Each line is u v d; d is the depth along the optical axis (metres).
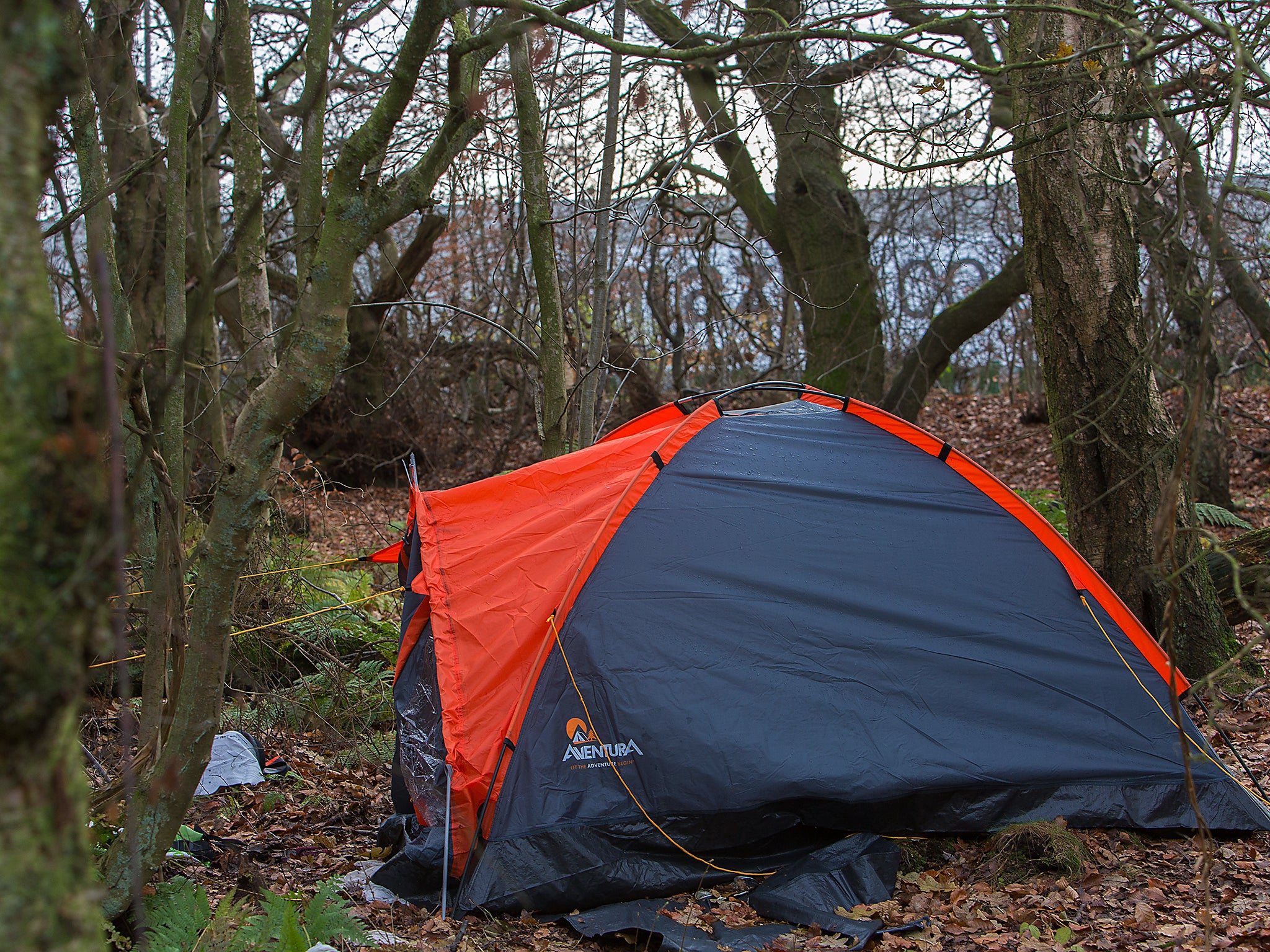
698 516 4.56
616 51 3.54
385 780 5.45
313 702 6.15
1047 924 3.66
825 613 4.43
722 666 4.27
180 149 4.13
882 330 15.06
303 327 3.02
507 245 11.39
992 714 4.35
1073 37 5.69
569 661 4.23
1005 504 4.77
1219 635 6.03
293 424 3.05
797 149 11.45
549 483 4.81
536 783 4.04
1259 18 4.37
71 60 1.24
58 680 1.22
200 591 3.00
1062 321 6.02
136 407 2.93
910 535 4.66
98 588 1.31
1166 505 2.34
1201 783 4.36
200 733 3.02
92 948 1.28
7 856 1.16
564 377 7.09
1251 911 3.63
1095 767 4.31
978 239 17.06
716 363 15.77
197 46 4.10
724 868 4.11
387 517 11.64
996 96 8.05
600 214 7.43
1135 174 6.41
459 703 4.17
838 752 4.14
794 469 4.76
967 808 4.23
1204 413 2.39
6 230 1.17
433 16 3.00
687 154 7.66
